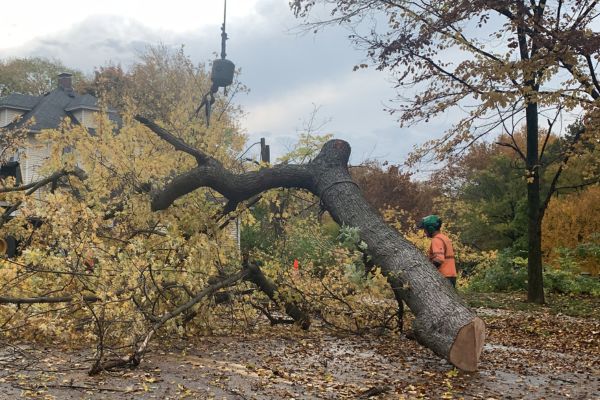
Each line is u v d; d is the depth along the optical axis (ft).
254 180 33.06
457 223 98.53
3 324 25.81
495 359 27.20
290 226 36.47
